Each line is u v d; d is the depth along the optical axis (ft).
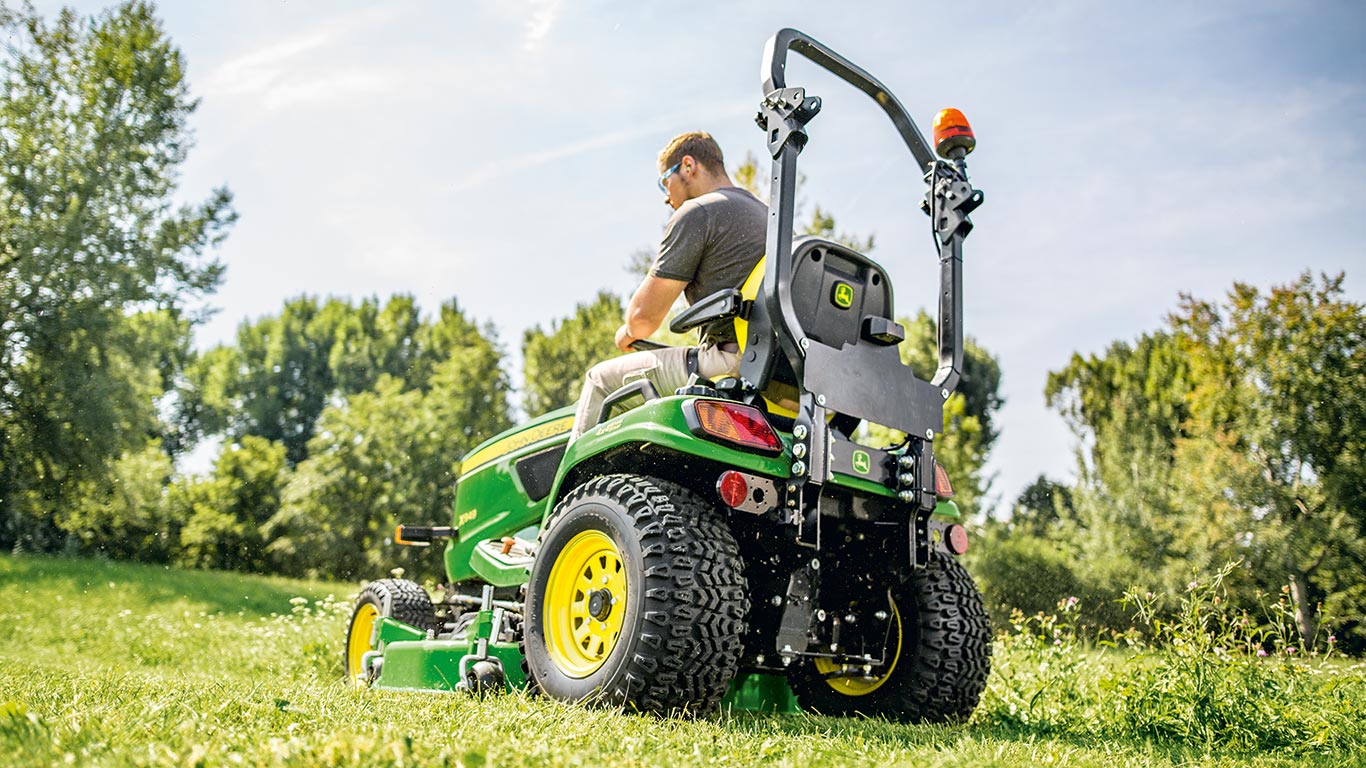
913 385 9.88
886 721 10.21
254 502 96.84
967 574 10.80
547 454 12.56
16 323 65.82
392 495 82.33
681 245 10.24
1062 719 11.71
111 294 68.03
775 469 8.95
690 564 8.43
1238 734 10.49
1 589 45.80
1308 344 37.60
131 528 90.74
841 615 10.27
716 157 11.41
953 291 10.63
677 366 10.50
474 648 10.59
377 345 153.48
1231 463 37.40
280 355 156.76
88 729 5.77
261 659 18.78
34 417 67.15
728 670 8.43
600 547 9.31
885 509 9.70
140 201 69.72
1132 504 42.83
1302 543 33.88
